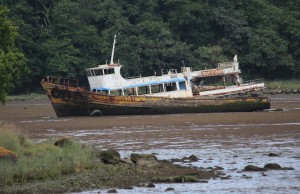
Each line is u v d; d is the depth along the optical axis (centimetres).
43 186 8856
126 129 16025
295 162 10431
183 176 9181
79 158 10162
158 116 19475
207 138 13738
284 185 8744
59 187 8806
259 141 12988
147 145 12975
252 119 17575
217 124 16562
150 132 15175
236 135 14075
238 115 19000
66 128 16738
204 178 9338
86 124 17612
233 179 9206
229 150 11944
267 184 8831
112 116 19925
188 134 14550
